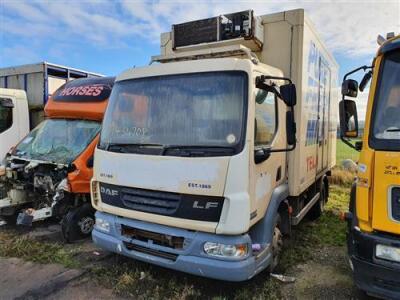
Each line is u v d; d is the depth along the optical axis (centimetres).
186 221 353
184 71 392
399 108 331
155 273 449
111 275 447
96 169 432
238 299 390
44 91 926
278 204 423
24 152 651
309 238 599
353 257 340
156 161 370
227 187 335
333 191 1074
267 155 379
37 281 436
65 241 563
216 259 341
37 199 625
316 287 422
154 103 401
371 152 333
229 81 364
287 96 371
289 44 486
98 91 646
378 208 325
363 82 392
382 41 380
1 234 602
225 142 348
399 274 307
